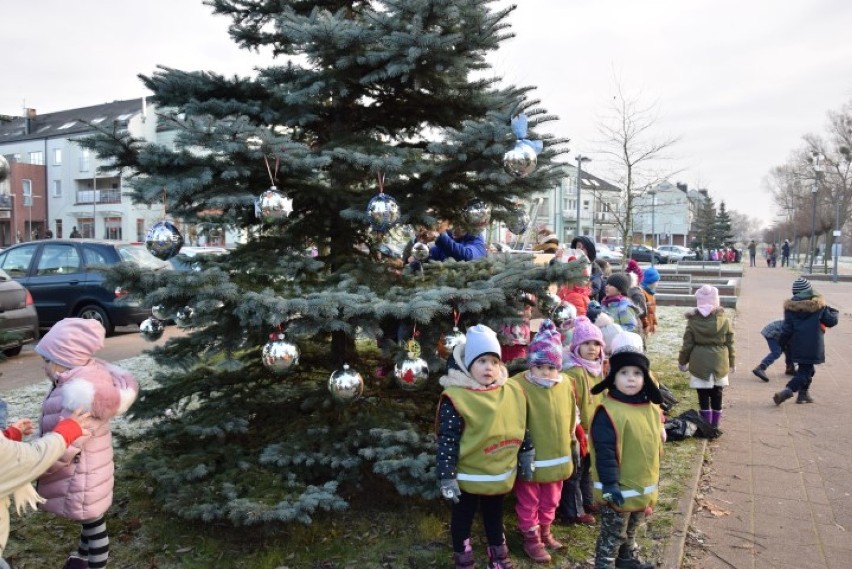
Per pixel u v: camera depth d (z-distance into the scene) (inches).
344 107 180.7
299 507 133.1
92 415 117.8
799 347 290.0
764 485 197.3
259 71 169.9
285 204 142.2
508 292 150.0
